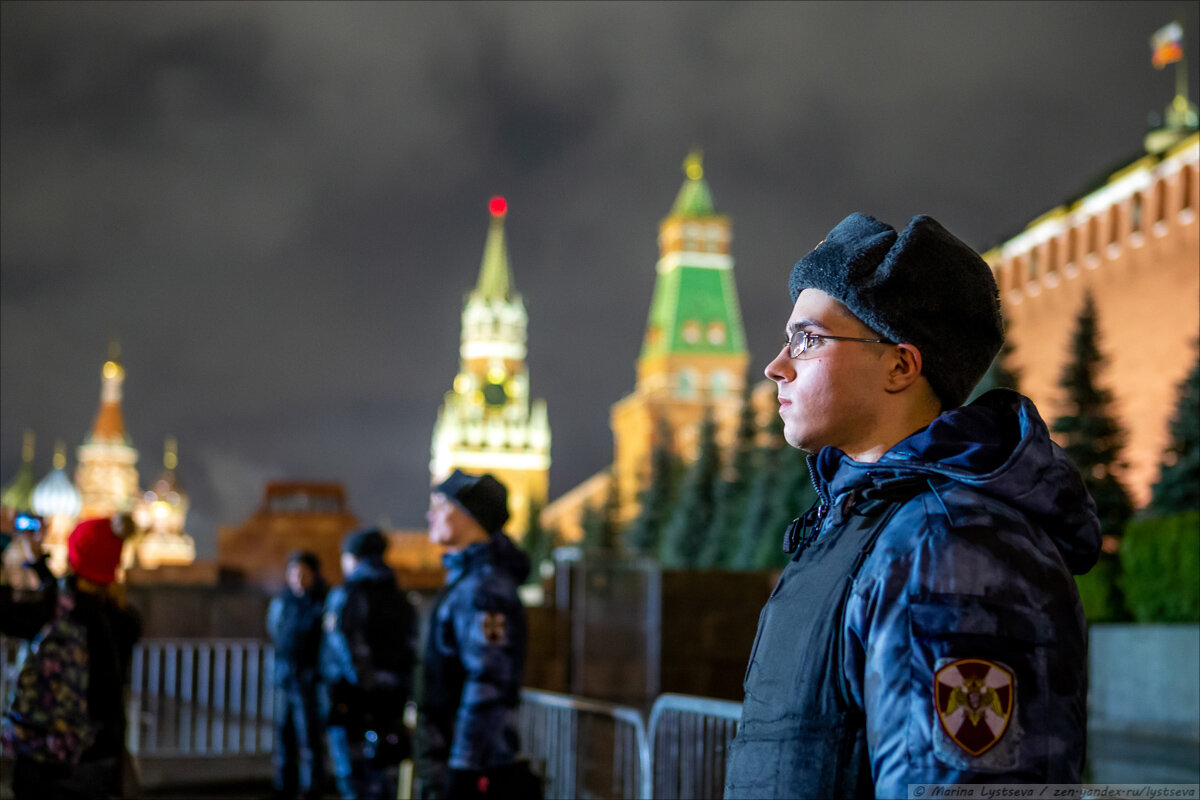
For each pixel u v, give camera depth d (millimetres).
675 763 6375
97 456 133500
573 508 117375
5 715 4938
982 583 1631
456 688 4953
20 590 5461
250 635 17359
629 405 139750
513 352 168000
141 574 24297
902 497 1843
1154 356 35438
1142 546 15297
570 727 7871
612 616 16297
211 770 11461
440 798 4906
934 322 1950
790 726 1815
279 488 28141
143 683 11828
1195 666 13773
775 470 35094
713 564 39094
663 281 152000
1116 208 38188
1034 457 1762
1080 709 1637
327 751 10789
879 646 1681
